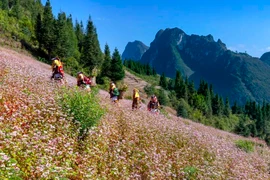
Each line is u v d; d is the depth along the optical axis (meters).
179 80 125.75
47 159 6.55
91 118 9.86
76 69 72.56
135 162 9.34
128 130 12.20
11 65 17.08
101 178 7.45
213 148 14.45
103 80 61.62
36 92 11.98
